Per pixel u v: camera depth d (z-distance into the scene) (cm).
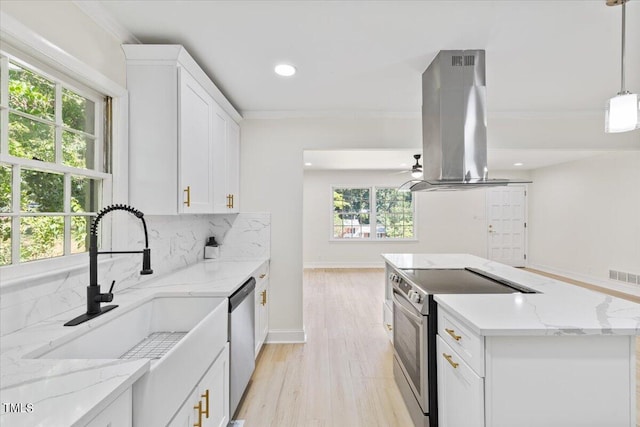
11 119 128
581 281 605
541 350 132
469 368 141
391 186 795
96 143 177
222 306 181
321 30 190
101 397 79
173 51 189
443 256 333
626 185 518
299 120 339
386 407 226
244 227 339
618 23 182
